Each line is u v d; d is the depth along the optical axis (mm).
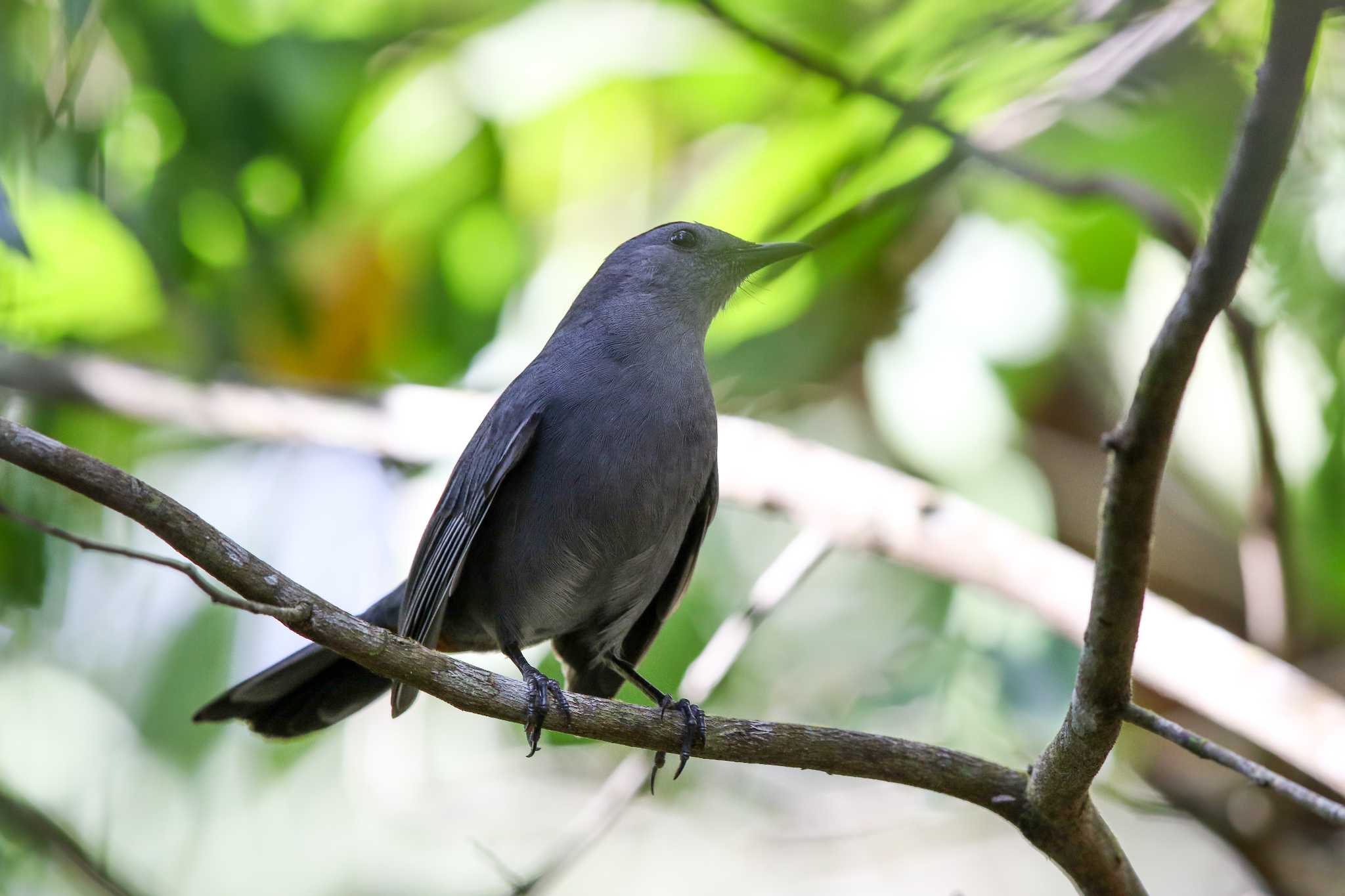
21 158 10305
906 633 12711
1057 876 13680
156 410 12188
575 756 13766
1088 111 10312
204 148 11195
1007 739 11250
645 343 8797
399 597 9688
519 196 12328
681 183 12328
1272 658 9383
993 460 11344
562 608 8711
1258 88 4812
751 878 13430
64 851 10688
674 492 8594
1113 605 6027
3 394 12273
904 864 13766
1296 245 9516
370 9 11492
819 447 10922
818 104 10562
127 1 10680
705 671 9945
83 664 12523
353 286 12297
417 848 13258
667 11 11430
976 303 11461
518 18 11633
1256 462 9828
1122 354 11727
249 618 12398
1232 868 13039
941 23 9727
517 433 8438
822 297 11516
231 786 13125
